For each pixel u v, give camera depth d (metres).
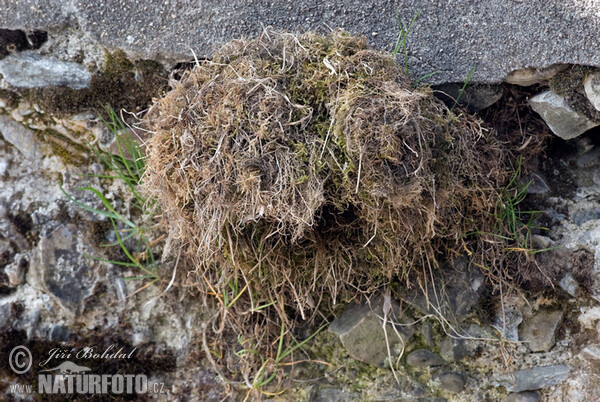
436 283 0.85
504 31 0.81
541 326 0.85
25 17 0.85
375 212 0.78
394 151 0.77
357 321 0.85
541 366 0.85
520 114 0.86
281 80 0.80
